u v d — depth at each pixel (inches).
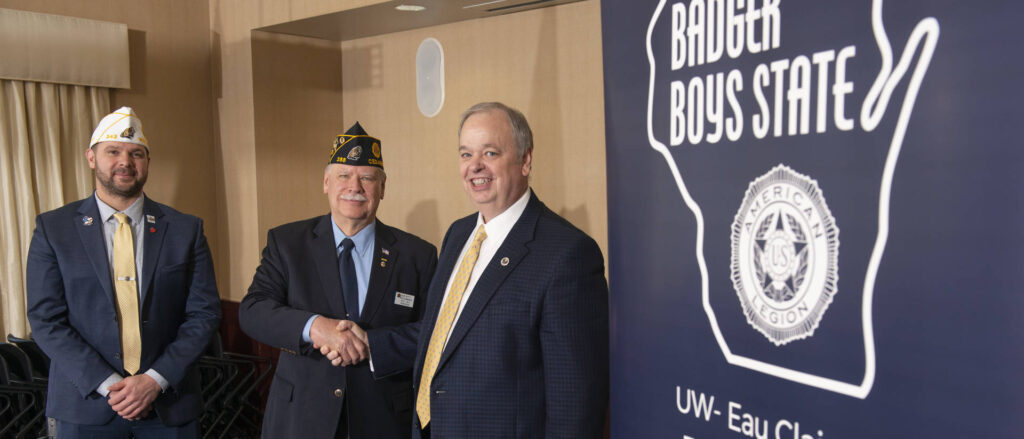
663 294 42.7
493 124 67.3
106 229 97.8
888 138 29.7
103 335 94.1
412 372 89.5
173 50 165.5
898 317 29.6
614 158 46.9
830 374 32.4
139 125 100.6
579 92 132.5
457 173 154.6
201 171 170.4
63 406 92.2
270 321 84.7
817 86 32.5
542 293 62.6
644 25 43.6
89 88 149.9
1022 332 25.7
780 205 34.5
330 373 84.2
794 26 33.6
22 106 138.9
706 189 39.0
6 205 137.9
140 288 97.8
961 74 27.2
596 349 62.7
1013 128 25.8
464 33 150.6
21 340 132.2
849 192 31.3
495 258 66.0
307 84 170.9
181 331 100.3
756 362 36.3
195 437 101.3
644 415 44.5
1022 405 25.8
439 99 151.5
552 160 137.4
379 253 90.8
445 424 64.7
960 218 27.4
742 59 36.5
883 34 29.8
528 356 63.8
